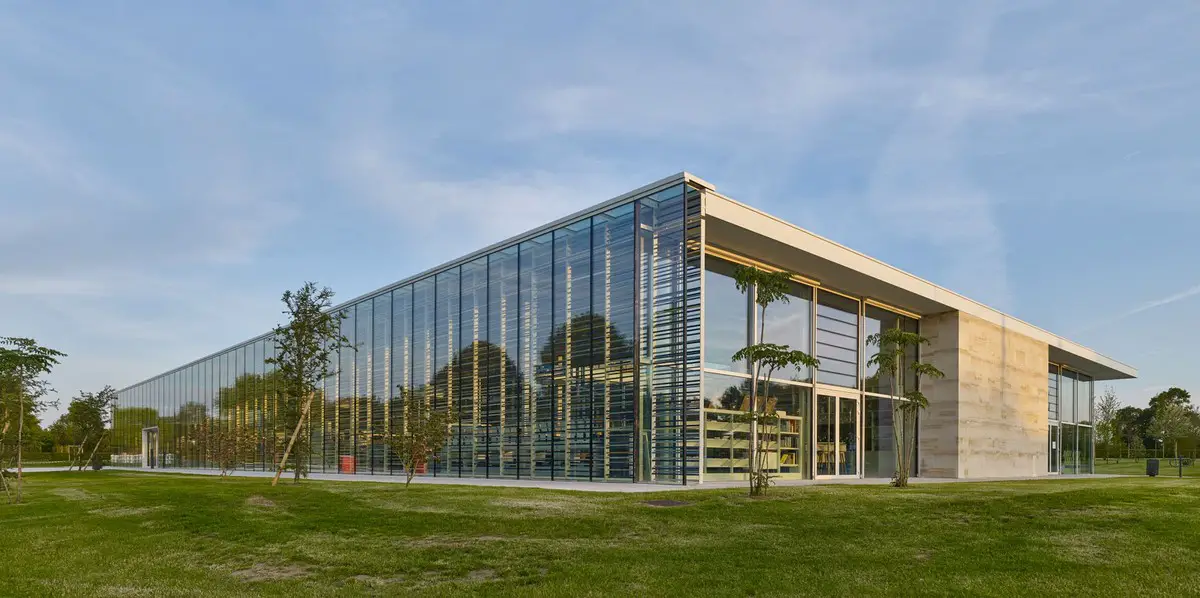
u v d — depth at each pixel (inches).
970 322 1482.5
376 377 1555.1
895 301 1387.8
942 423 1434.5
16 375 835.4
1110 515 552.1
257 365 1955.0
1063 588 343.9
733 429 1047.6
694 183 965.8
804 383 1200.8
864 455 1317.7
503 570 399.5
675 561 410.3
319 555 450.3
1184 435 3043.8
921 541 465.7
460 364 1315.2
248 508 641.0
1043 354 1793.8
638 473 967.6
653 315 983.6
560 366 1102.4
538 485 920.3
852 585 353.1
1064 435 2096.5
